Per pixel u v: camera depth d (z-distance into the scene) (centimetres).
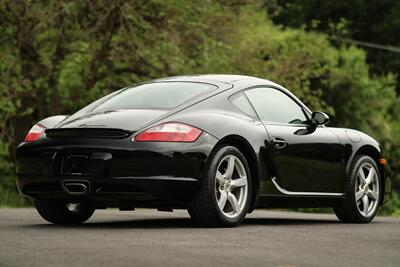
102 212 1312
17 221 1048
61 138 920
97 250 667
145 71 2872
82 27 2647
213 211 910
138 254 643
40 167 924
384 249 722
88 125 915
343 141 1112
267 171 986
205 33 2745
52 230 873
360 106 4181
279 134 1009
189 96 967
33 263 589
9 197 2630
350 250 708
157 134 891
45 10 2509
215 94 977
